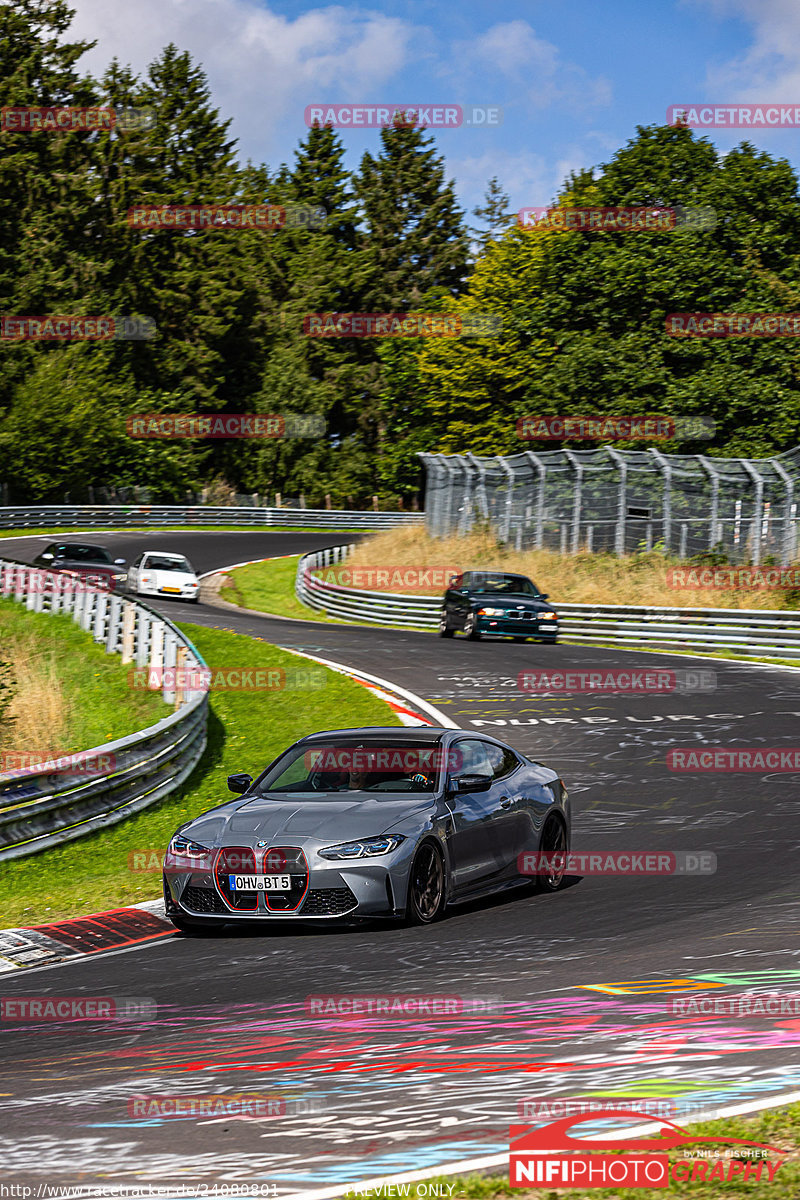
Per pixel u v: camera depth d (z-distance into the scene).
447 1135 10.81
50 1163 10.66
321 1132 11.09
